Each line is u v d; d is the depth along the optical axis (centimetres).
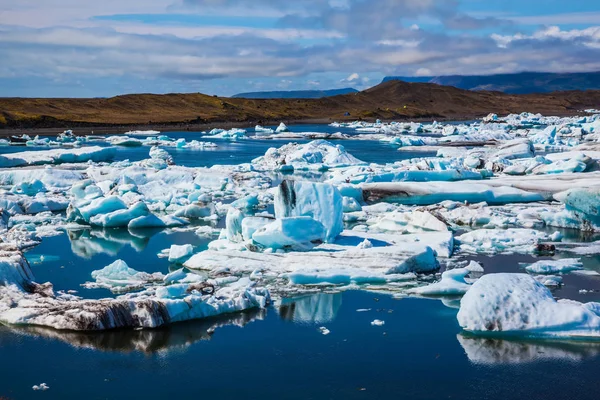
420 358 1129
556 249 1872
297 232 1744
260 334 1245
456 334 1234
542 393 999
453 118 14000
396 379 1052
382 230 2148
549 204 2688
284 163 4253
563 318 1198
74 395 1002
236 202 2688
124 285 1528
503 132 6950
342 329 1266
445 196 2773
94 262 1775
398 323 1295
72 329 1249
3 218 2253
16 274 1429
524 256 1809
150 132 7844
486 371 1075
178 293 1386
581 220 2177
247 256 1703
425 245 1719
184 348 1177
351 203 2525
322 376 1065
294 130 9200
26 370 1084
